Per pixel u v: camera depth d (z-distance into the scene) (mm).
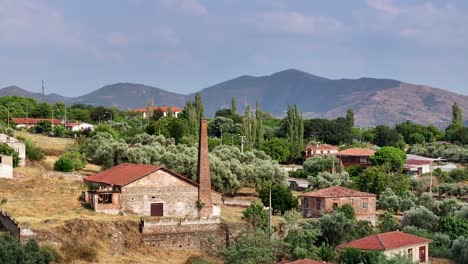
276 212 115188
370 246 84688
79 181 111562
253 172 131125
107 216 91562
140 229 89312
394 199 127750
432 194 144000
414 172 180500
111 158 130625
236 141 185375
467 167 193125
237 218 101938
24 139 133000
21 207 91438
